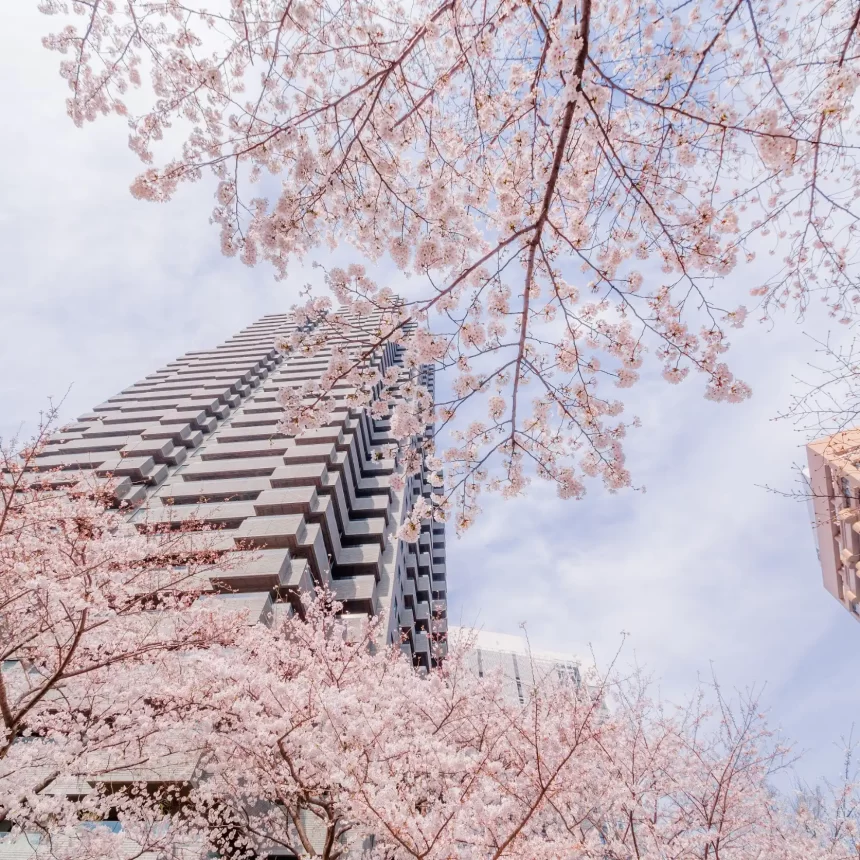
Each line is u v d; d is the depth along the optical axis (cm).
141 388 4650
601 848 907
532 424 589
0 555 902
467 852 766
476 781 817
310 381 520
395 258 557
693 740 1172
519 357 506
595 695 1040
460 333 519
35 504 996
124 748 944
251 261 537
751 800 1093
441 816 714
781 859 1040
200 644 1026
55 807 805
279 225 502
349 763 779
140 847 942
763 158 474
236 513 2828
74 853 813
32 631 947
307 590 2377
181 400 4284
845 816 1109
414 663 3312
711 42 447
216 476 3262
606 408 586
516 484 600
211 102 507
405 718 1210
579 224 588
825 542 3169
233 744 1026
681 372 580
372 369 520
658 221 512
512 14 458
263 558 2378
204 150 516
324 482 3191
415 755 930
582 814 1016
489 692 1230
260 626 1424
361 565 3008
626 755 1128
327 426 3703
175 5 466
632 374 591
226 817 1091
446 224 511
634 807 988
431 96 505
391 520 3662
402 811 712
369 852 966
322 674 1277
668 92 509
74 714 980
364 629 1752
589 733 953
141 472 3155
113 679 1000
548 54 418
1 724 870
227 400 4341
